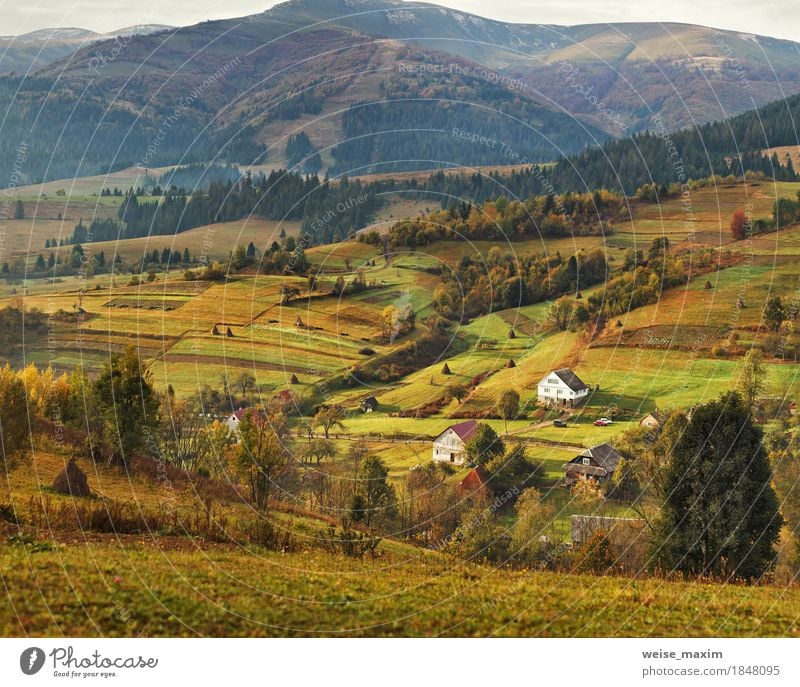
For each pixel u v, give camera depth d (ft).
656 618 77.97
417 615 74.90
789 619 79.00
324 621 71.82
